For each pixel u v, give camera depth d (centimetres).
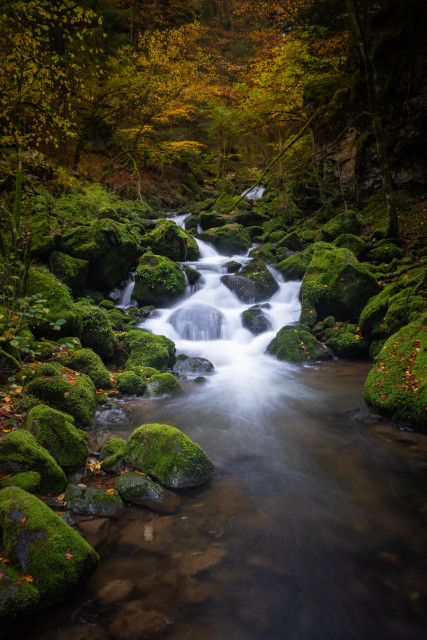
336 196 1484
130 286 1032
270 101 1778
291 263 1132
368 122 1346
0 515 269
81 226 973
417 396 488
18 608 229
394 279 905
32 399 445
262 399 610
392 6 1273
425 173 1222
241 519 334
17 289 591
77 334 665
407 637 231
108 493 346
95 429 485
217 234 1421
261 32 1892
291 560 289
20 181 600
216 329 920
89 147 1738
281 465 422
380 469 410
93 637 226
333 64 1681
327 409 567
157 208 1848
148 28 2144
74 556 261
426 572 277
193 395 626
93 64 1553
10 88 644
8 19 637
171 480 371
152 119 1742
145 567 279
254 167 2258
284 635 232
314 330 861
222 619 240
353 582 269
